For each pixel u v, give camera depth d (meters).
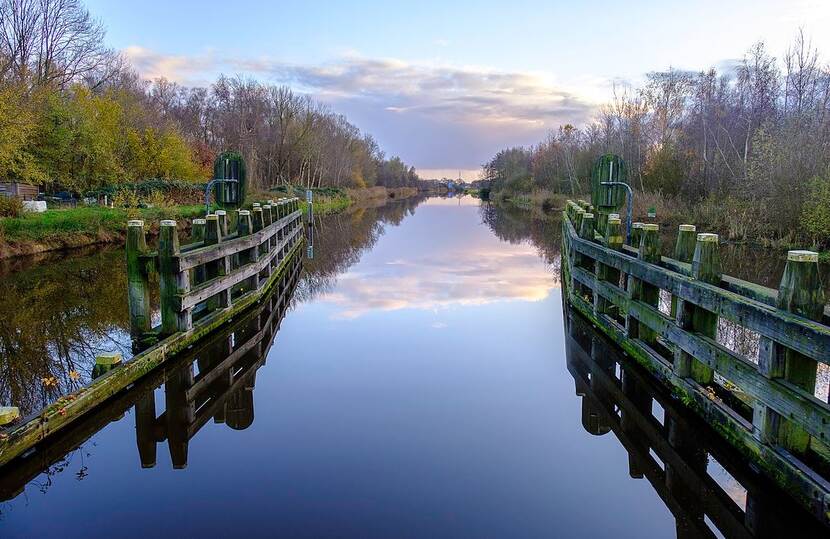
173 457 4.30
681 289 4.86
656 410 5.36
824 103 18.73
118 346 6.91
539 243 19.75
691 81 29.16
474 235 22.72
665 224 21.64
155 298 9.78
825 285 11.00
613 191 8.95
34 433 4.08
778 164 16.77
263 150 44.31
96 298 9.84
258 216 10.49
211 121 49.94
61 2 29.98
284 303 9.87
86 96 28.66
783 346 3.61
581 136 44.28
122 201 22.31
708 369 4.82
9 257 14.41
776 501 3.61
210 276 7.55
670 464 4.30
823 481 3.26
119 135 29.19
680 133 28.11
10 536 3.30
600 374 6.28
